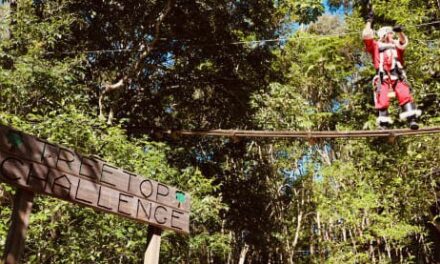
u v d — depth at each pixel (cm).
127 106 1380
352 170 1234
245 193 1560
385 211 1168
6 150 329
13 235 326
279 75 1549
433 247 1403
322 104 1786
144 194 409
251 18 1349
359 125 1429
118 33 1285
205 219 991
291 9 1250
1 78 788
